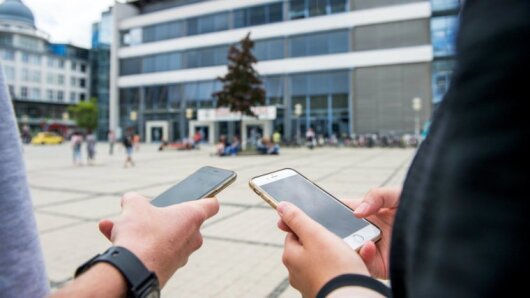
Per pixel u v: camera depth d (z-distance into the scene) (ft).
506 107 1.00
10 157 2.81
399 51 101.19
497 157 1.00
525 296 0.92
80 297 2.17
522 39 0.99
